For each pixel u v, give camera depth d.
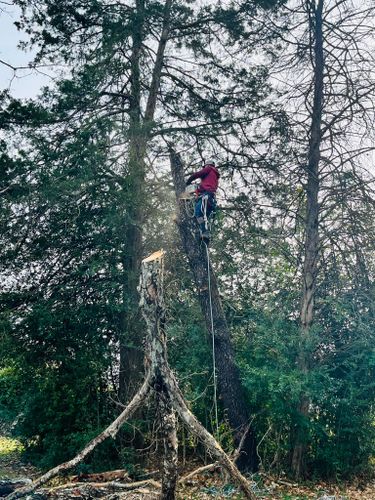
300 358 12.43
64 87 12.80
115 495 6.98
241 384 12.22
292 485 11.72
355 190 13.05
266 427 12.60
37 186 12.02
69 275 13.60
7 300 13.23
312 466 12.80
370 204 13.27
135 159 12.64
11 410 14.09
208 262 11.16
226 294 14.44
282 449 12.55
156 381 6.28
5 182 12.09
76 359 13.11
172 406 6.32
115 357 13.61
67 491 7.25
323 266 13.95
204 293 11.76
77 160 12.09
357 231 13.43
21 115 12.56
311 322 13.11
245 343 13.24
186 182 10.95
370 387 12.65
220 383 12.07
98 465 12.20
